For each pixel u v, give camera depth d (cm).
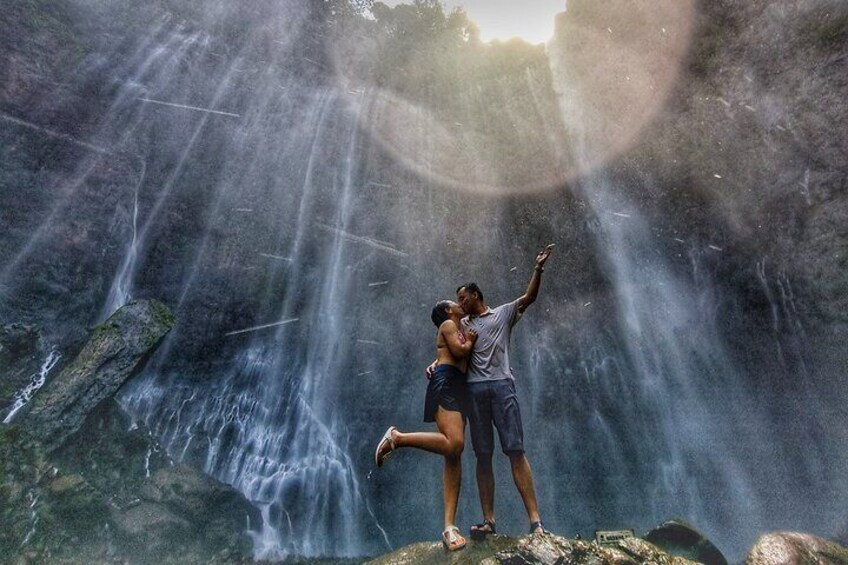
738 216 1492
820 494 1323
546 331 1783
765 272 1438
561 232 1878
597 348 1748
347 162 1883
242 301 1494
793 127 1341
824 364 1312
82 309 1167
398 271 1794
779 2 1351
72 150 1272
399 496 1558
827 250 1280
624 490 1605
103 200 1288
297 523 1368
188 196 1480
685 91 1619
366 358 1662
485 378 375
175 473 1055
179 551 935
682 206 1645
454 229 1906
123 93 1448
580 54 1912
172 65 1605
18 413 941
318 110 1912
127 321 1081
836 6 1238
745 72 1450
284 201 1681
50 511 805
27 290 1088
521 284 1864
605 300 1783
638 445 1638
